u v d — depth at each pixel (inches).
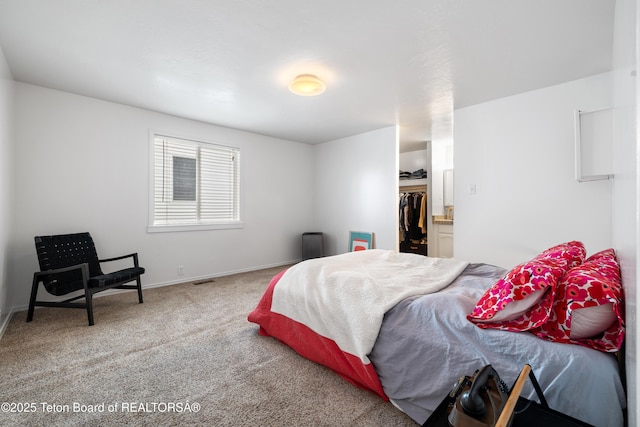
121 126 131.0
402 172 230.5
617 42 53.2
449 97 123.3
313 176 215.0
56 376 65.4
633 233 27.0
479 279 77.4
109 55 89.7
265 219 187.0
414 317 57.0
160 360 72.6
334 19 72.7
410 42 82.8
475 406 32.3
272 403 56.9
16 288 106.5
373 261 97.2
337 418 52.9
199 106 134.0
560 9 68.5
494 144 126.4
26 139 109.0
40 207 111.8
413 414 52.4
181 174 152.4
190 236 153.6
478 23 74.2
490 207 127.6
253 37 80.3
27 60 92.7
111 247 128.5
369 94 120.2
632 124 27.3
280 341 82.8
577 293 41.5
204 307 111.7
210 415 53.6
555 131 111.3
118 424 51.2
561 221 110.4
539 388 37.8
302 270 81.9
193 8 68.6
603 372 37.9
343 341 63.4
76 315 103.0
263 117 150.3
